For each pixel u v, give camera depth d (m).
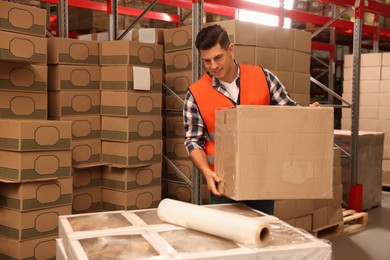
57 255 1.55
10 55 2.83
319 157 1.64
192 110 2.12
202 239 1.37
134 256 1.21
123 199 3.47
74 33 5.46
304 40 3.79
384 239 4.01
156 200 3.66
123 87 3.38
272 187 1.62
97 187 3.60
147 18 5.71
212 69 1.95
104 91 3.50
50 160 2.91
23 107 3.06
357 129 4.70
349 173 4.81
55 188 2.96
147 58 3.52
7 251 2.90
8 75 2.97
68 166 3.02
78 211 3.48
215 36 1.89
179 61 3.63
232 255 1.23
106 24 5.27
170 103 3.84
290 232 1.44
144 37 3.86
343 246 3.80
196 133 2.14
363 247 3.77
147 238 1.37
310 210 3.84
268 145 1.62
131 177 3.49
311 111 1.63
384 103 5.71
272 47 3.51
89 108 3.48
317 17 5.66
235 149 1.62
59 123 2.94
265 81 2.05
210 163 2.09
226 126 1.74
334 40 6.72
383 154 5.80
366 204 4.95
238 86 2.04
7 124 2.81
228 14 5.59
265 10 4.92
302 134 1.63
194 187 3.51
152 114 3.56
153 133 3.58
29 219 2.86
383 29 6.70
